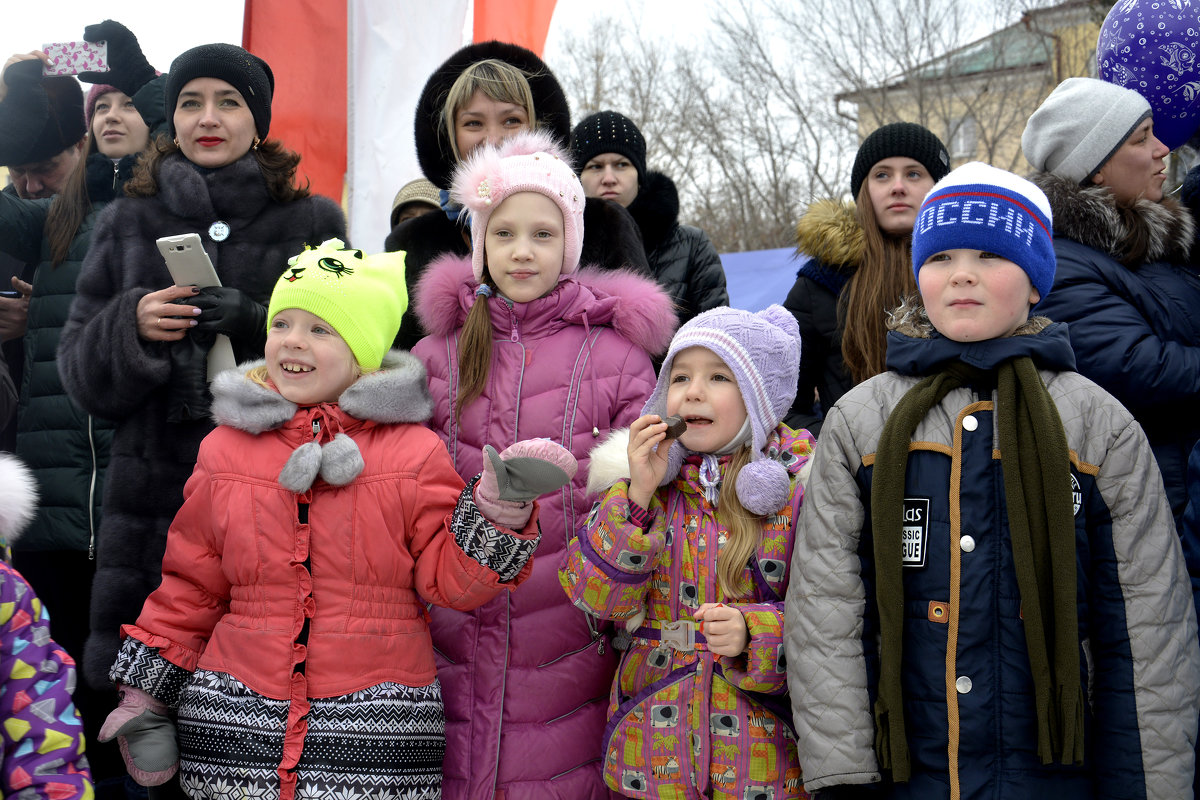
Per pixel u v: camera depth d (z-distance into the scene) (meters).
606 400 2.54
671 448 2.34
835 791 1.99
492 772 2.29
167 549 2.32
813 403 3.57
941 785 1.92
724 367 2.31
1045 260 2.13
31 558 3.40
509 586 2.15
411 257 3.11
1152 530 1.95
